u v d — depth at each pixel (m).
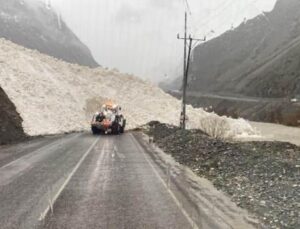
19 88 40.50
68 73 56.03
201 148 19.67
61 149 21.45
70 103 46.03
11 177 13.22
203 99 178.75
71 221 8.38
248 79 185.62
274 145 20.98
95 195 10.77
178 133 27.42
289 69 153.88
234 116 127.12
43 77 47.19
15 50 49.91
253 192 11.04
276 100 127.12
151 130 36.69
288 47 193.62
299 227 8.07
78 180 12.80
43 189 11.43
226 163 15.44
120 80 62.56
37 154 19.25
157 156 19.20
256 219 8.79
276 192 10.73
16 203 9.84
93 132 34.31
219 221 8.55
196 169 15.22
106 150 21.23
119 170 14.84
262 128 73.50
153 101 59.69
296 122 84.38
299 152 17.98
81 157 18.31
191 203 10.04
